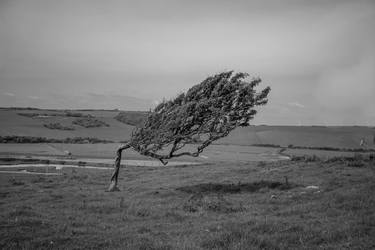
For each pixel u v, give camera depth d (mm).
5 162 84938
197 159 111688
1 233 16891
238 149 156500
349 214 20094
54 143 155375
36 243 15531
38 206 26688
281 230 17328
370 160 49562
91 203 27844
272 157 121750
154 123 38219
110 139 187000
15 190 38219
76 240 16109
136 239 16266
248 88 36656
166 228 18984
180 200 29219
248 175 43844
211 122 37000
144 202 28312
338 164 46531
